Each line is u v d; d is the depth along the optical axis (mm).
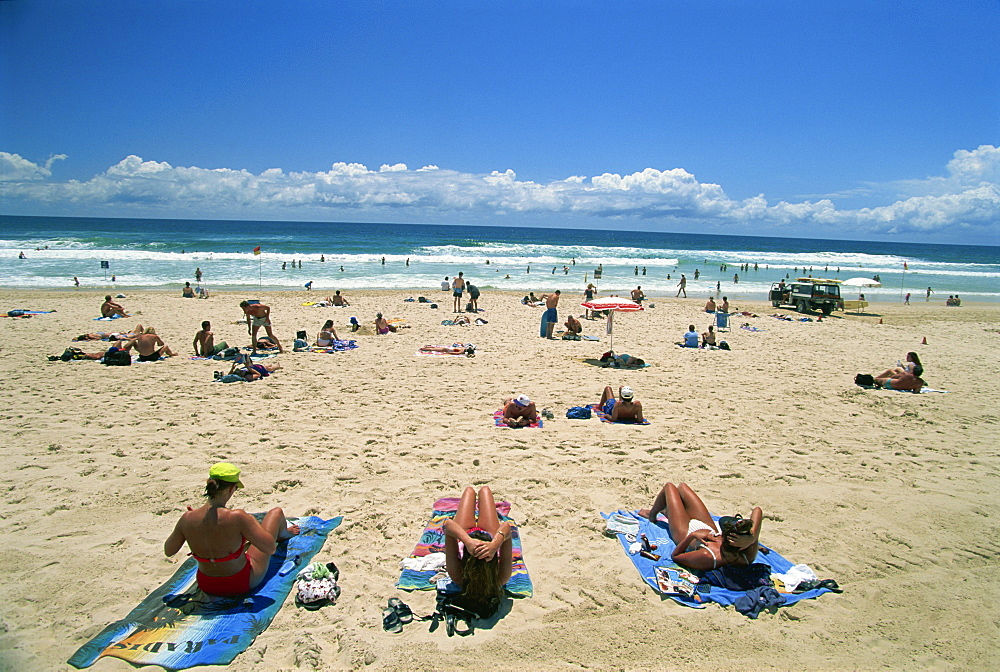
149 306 21391
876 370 13578
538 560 4723
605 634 3811
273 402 9211
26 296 23438
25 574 4297
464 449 7293
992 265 67500
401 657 3521
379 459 6871
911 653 3725
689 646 3721
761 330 20016
